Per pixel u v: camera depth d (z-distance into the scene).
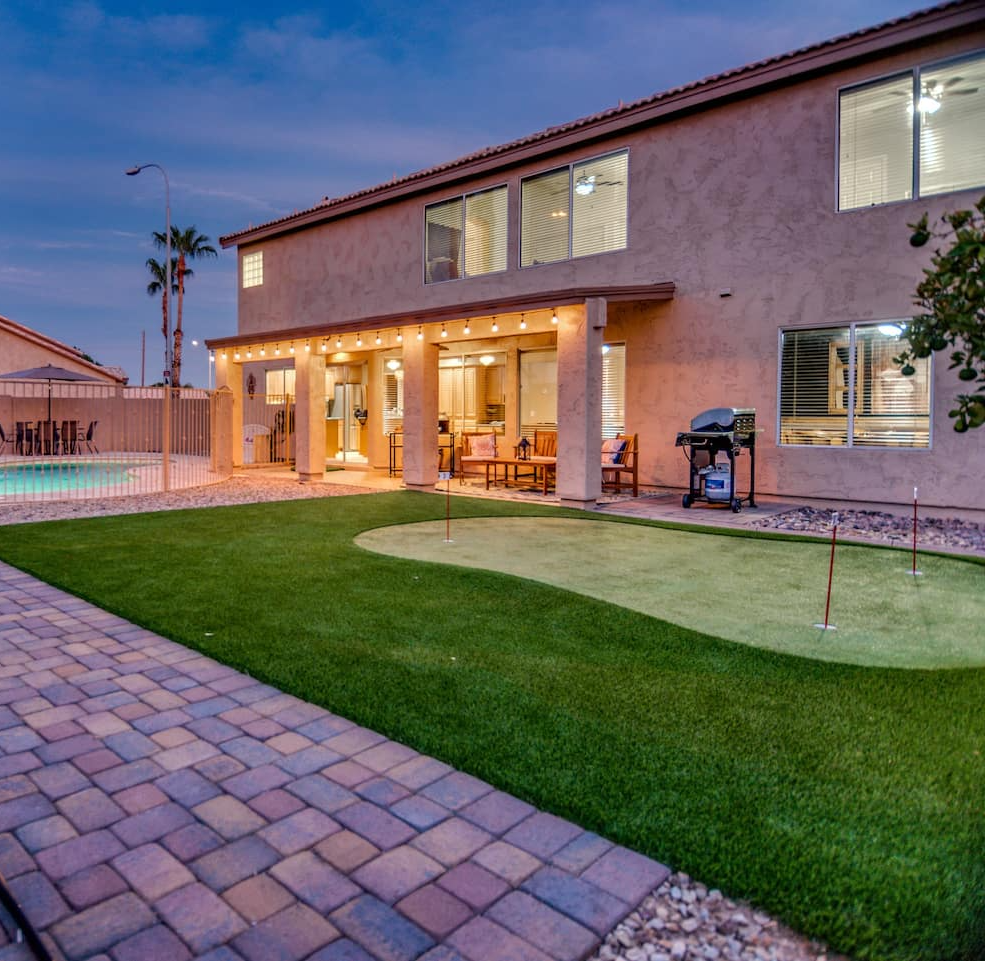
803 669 3.89
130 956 1.88
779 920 2.02
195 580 5.89
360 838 2.40
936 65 8.98
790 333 10.40
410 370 12.92
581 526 8.88
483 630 4.57
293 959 1.87
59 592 5.62
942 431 9.16
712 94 10.63
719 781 2.74
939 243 9.01
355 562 6.56
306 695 3.56
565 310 10.53
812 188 10.02
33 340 23.27
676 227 11.42
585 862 2.27
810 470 10.30
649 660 4.03
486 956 1.88
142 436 24.14
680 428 11.61
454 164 14.05
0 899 2.15
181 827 2.47
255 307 19.42
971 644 4.34
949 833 2.40
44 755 2.99
